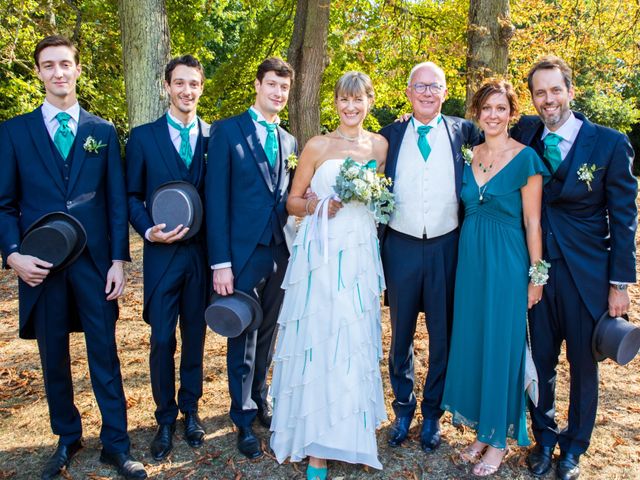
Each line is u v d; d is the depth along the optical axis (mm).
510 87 3021
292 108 10516
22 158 2904
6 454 3422
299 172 3207
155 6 6695
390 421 3730
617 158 2861
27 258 2773
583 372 3031
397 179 3225
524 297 3021
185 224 3082
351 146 3184
